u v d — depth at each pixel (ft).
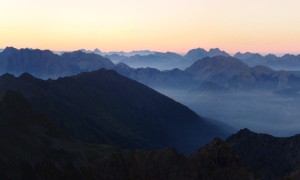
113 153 484.33
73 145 497.05
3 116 473.26
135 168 477.36
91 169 458.50
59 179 427.74
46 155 449.06
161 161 495.41
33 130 481.46
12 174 398.42
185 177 490.90
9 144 435.12
